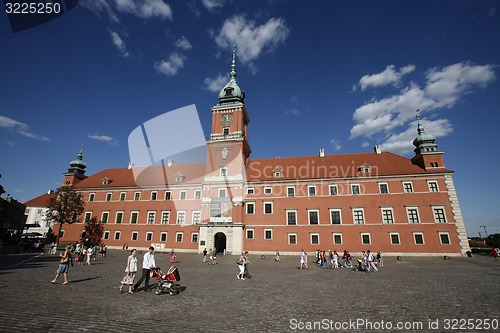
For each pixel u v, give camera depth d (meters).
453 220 42.41
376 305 11.98
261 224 48.72
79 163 67.25
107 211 57.12
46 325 8.26
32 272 19.78
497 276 21.22
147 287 14.69
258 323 9.22
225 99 58.94
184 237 51.38
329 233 45.91
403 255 42.56
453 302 12.46
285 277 22.09
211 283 18.23
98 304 11.16
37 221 74.75
